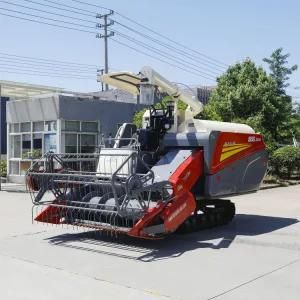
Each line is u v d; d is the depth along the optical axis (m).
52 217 10.49
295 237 10.41
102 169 10.68
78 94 26.58
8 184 24.38
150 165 10.69
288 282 7.15
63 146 22.97
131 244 9.78
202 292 6.69
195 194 10.68
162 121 11.30
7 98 32.38
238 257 8.69
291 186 23.02
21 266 8.09
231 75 29.67
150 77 11.04
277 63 40.81
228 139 11.00
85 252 9.09
